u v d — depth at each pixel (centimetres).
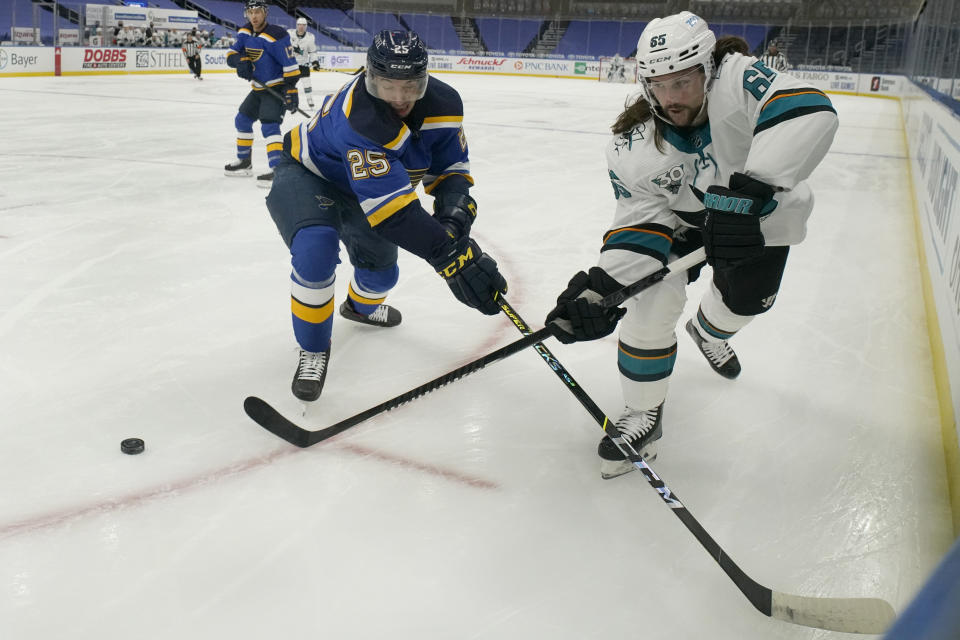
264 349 295
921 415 257
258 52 567
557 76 2255
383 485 209
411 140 228
